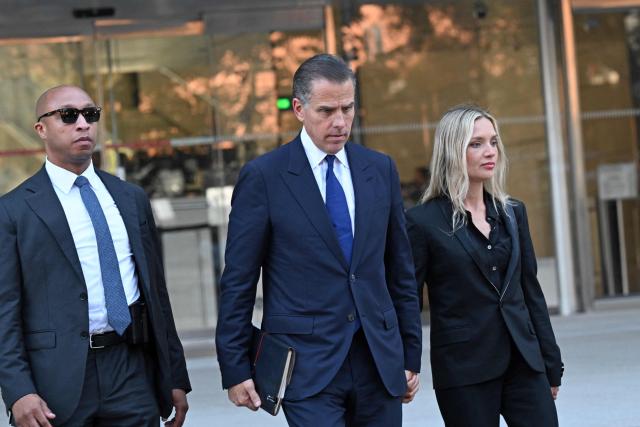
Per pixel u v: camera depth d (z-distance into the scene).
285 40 18.80
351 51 18.97
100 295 7.47
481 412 8.05
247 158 18.73
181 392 8.10
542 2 19.42
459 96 19.27
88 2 18.33
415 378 7.74
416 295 7.80
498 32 19.38
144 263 7.67
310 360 7.30
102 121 18.47
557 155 19.56
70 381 7.30
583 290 19.61
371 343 7.34
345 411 7.48
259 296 9.15
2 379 7.19
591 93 19.66
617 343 16.62
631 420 11.98
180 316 18.69
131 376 7.53
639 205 19.70
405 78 19.12
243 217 7.47
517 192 19.56
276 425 12.60
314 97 7.20
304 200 7.41
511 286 8.09
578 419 12.15
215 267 18.67
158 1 18.47
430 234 8.08
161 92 18.56
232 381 7.47
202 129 18.64
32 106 18.39
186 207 18.62
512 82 19.44
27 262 7.38
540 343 8.30
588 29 19.61
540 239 19.67
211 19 18.59
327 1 18.81
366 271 7.42
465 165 8.10
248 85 18.72
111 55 18.45
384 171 7.65
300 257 7.37
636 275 19.77
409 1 19.09
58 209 7.48
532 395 8.10
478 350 8.00
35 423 7.18
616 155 19.70
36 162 18.47
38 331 7.38
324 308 7.34
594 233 19.70
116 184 7.80
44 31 18.36
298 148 7.53
